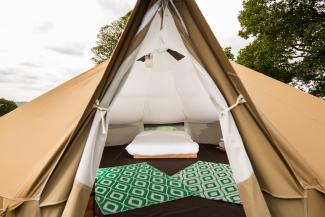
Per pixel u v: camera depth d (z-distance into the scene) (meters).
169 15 1.60
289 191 1.50
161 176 3.27
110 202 2.40
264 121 1.47
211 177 3.21
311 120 1.91
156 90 4.33
